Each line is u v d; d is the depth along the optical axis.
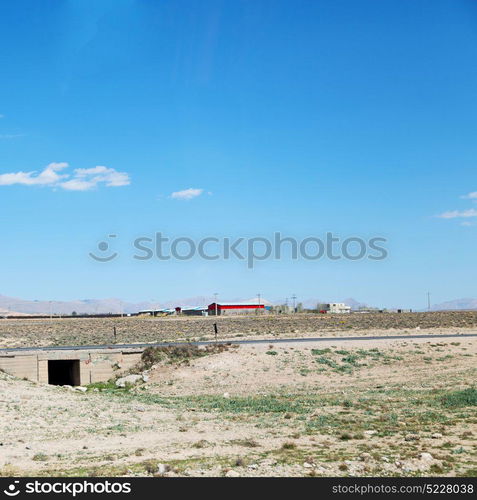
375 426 37.50
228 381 70.31
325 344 84.75
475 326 123.69
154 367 76.62
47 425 38.97
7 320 182.62
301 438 33.62
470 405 46.06
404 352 82.00
